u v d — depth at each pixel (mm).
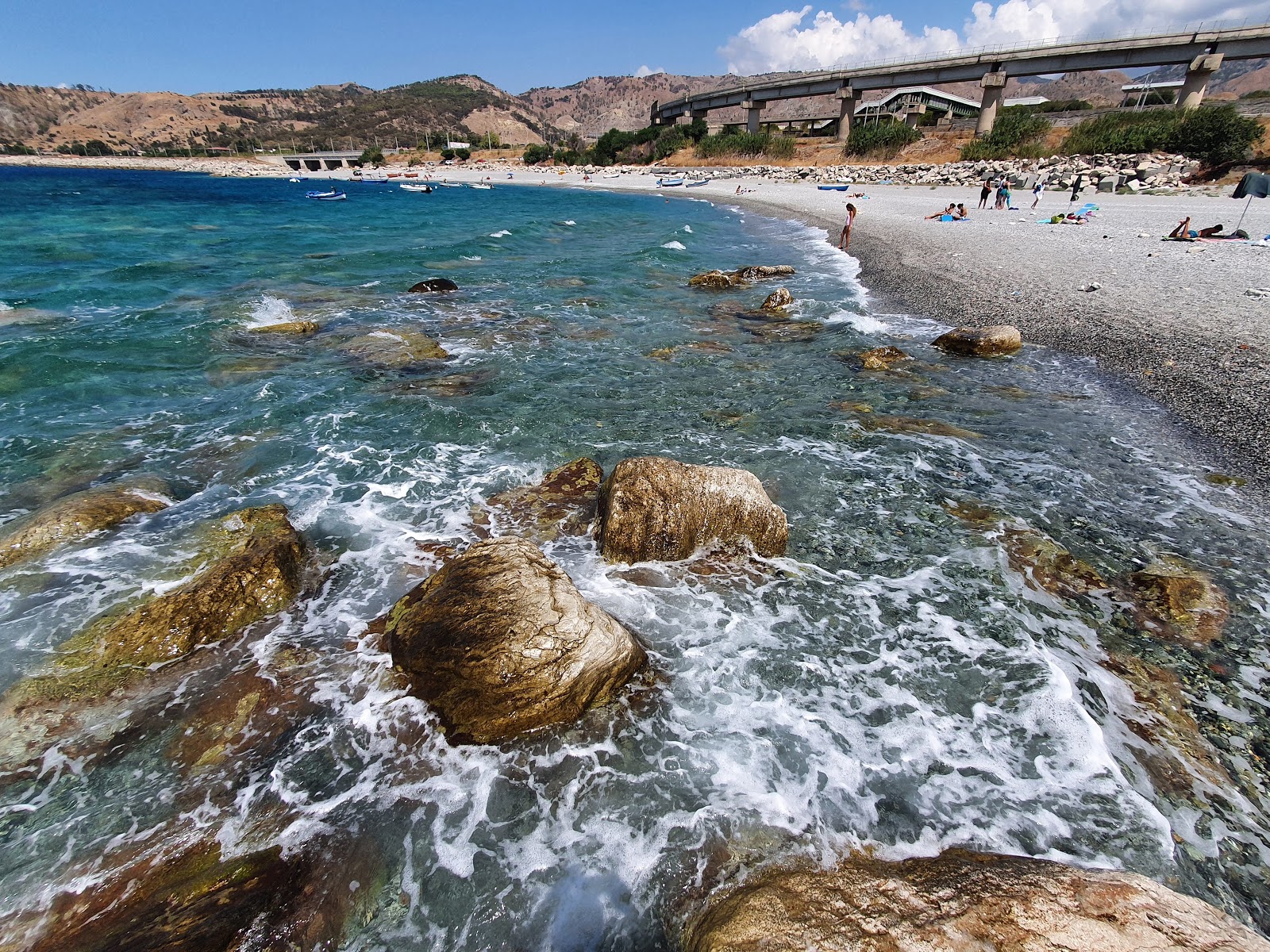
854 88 68375
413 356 11625
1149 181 36656
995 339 11836
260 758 4074
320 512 6828
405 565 6016
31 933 3068
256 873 3385
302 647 4953
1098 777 3996
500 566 4805
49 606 5121
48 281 17453
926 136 63406
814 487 7516
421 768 4047
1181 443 8398
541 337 13273
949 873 3061
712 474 6188
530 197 62250
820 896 2967
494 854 3580
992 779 4020
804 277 19906
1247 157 37969
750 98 81062
